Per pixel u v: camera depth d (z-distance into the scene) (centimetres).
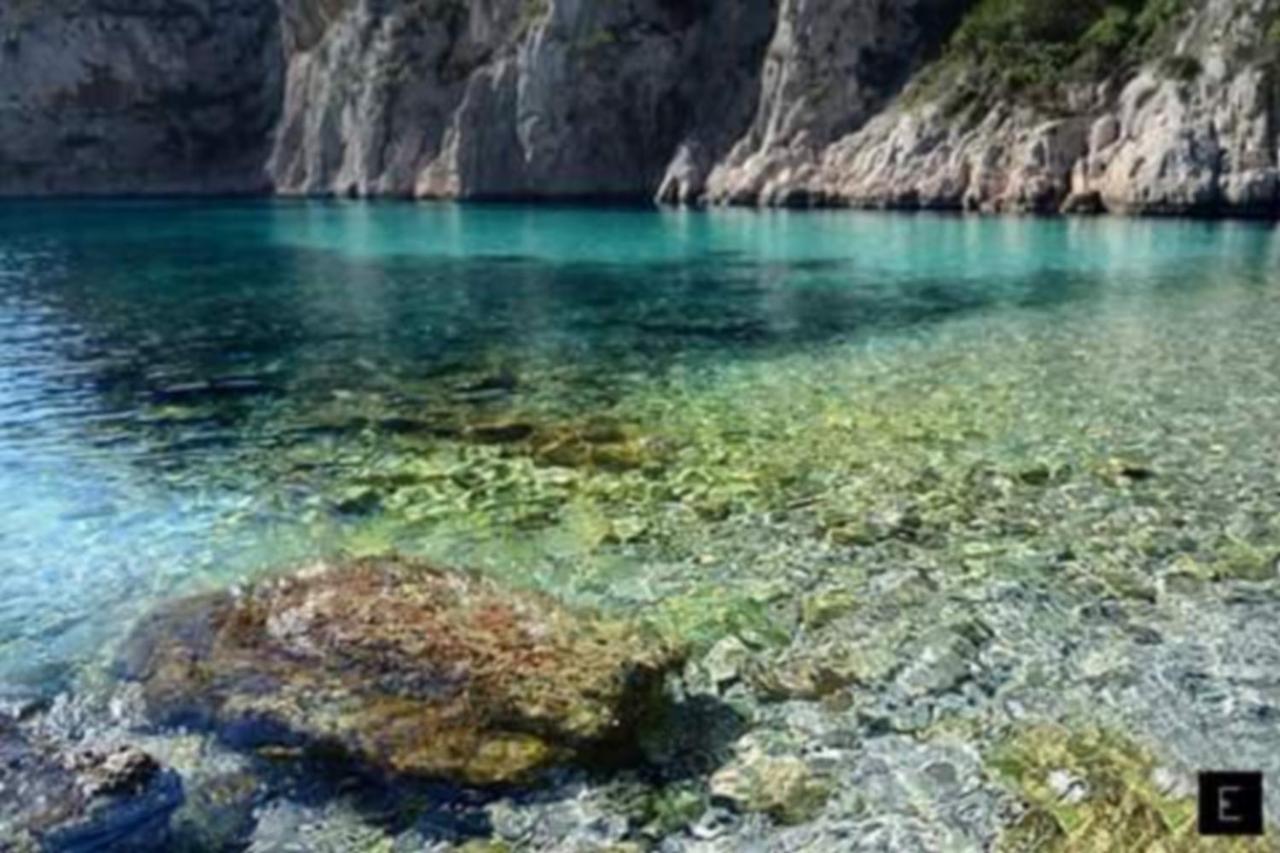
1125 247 3606
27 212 6706
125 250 4378
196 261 3944
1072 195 4531
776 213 5241
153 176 8738
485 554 1198
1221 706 874
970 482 1393
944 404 1755
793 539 1224
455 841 744
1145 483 1377
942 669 938
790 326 2448
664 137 6425
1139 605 1049
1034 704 883
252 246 4456
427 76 7112
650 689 873
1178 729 843
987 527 1247
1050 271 3152
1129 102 4538
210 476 1470
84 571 1170
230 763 814
